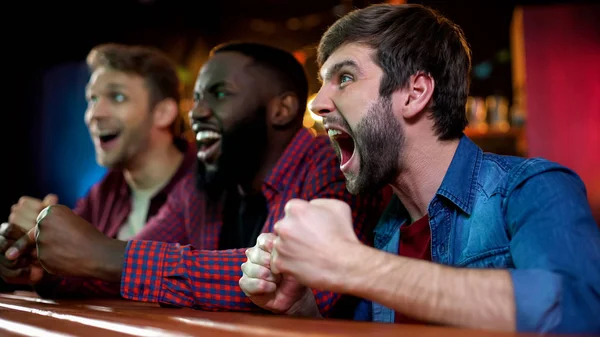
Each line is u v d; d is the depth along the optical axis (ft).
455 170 3.36
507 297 2.42
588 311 2.45
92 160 14.74
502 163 3.26
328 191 4.26
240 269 3.72
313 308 3.48
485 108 13.74
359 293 2.61
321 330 2.12
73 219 3.92
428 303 2.50
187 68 16.35
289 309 3.33
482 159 3.39
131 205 6.82
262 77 4.98
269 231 4.51
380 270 2.58
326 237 2.68
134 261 3.76
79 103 14.67
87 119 6.75
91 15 14.71
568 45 12.85
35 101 14.39
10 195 14.14
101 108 6.53
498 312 2.42
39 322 2.87
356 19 3.51
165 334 2.31
